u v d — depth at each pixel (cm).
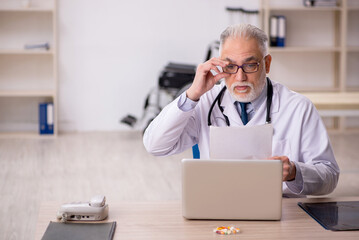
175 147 212
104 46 661
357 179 445
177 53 671
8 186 424
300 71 690
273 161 161
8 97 658
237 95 196
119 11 658
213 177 163
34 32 649
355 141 610
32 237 313
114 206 182
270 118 207
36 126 667
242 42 191
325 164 202
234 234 154
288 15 679
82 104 670
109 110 674
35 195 401
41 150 560
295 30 682
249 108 207
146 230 159
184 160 163
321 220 164
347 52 692
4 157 525
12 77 657
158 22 664
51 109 632
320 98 436
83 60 661
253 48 191
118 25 660
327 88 675
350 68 695
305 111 208
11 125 662
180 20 665
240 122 205
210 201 164
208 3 664
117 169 486
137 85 672
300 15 680
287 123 207
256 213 164
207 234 154
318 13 681
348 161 509
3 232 321
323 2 646
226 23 670
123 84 671
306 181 185
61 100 666
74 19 653
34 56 657
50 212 175
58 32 652
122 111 675
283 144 206
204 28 669
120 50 664
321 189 190
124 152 557
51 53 624
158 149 206
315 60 690
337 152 550
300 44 686
